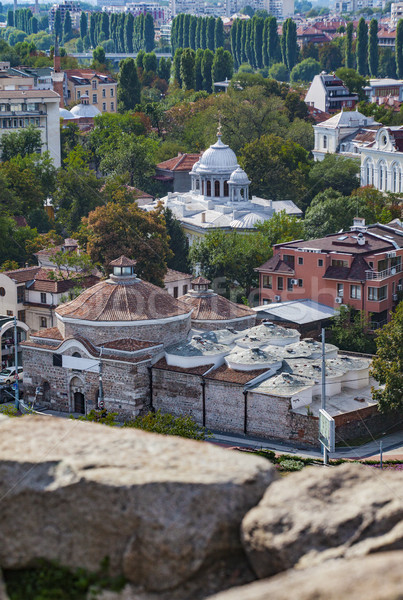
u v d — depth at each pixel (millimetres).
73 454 20734
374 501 18750
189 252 156125
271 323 111562
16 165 197000
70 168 188000
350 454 89688
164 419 80812
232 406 99125
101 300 108812
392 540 18031
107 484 19703
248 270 144750
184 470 19875
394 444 92500
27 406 110312
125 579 19594
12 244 167000
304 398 95562
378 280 125750
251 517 19000
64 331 109125
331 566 16297
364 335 123438
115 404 105062
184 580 19172
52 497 20094
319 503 19078
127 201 190125
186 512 19219
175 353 104125
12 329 129375
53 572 20031
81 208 185625
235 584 19062
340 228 170500
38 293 137375
